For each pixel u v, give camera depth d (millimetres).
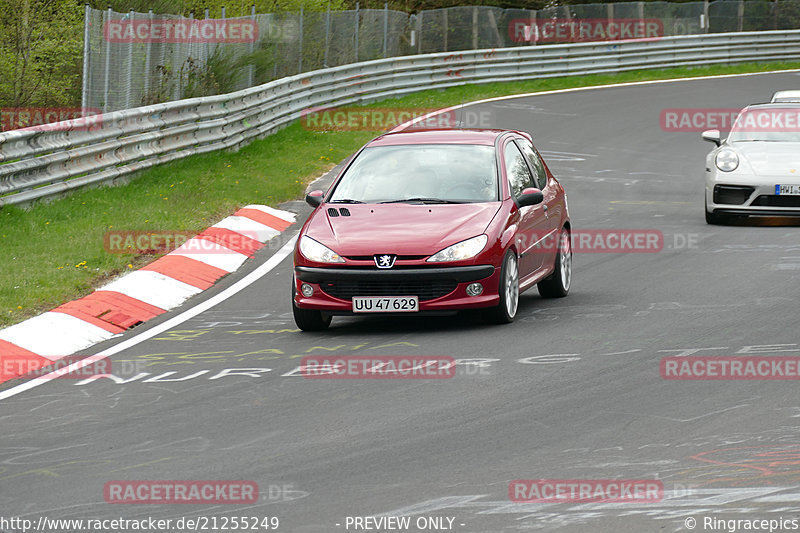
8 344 32781
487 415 24250
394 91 108812
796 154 53750
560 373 27719
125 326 36094
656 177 71938
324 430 23594
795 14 159625
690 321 33375
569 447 21812
